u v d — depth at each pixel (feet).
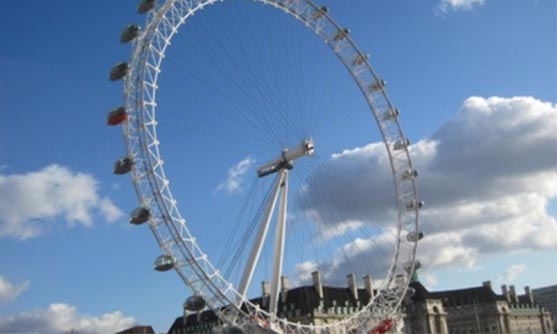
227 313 219.82
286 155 258.57
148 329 542.16
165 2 222.48
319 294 473.67
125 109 214.48
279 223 258.57
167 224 208.44
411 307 597.11
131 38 220.23
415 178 287.69
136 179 212.43
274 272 252.42
